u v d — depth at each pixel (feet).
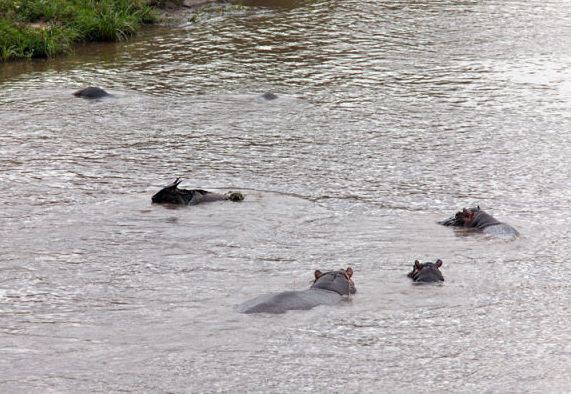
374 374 48.52
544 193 79.05
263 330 53.11
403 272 62.59
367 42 133.80
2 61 124.67
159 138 93.71
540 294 59.52
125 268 63.05
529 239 69.05
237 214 73.51
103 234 69.15
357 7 157.17
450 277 61.82
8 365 48.75
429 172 84.12
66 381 47.16
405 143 92.27
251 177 82.53
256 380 47.60
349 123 98.78
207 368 48.78
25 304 57.11
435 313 56.18
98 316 55.26
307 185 80.59
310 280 60.95
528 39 135.95
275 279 61.16
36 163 85.76
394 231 70.38
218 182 81.20
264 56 126.11
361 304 57.06
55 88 111.65
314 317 54.80
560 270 63.46
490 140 93.20
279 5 158.71
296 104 105.50
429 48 130.62
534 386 47.62
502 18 149.69
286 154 88.99
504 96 108.68
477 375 48.70
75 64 123.13
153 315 55.31
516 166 85.76
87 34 134.41
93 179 81.71
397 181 81.82
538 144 92.07
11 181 80.84
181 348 50.90
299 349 50.98
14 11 134.92
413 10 155.12
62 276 61.57
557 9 156.25
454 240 68.74
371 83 113.91
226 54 127.24
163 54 127.54
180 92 110.22
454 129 96.73
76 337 52.31
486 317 55.88
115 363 49.16
